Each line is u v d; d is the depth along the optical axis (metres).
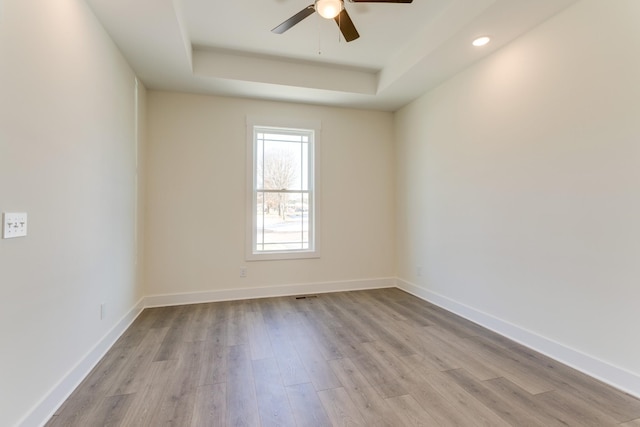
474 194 3.09
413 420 1.64
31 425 1.52
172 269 3.67
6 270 1.37
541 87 2.41
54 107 1.74
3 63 1.35
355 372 2.12
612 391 1.90
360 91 3.79
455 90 3.33
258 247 4.07
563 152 2.25
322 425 1.60
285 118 4.06
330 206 4.26
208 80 3.38
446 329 2.90
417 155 4.01
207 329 2.89
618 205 1.94
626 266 1.90
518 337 2.61
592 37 2.06
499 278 2.81
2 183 1.35
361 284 4.38
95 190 2.26
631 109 1.87
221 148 3.83
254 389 1.92
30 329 1.53
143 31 2.46
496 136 2.83
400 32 2.95
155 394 1.86
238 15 2.67
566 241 2.24
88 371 2.10
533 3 2.17
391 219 4.53
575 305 2.18
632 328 1.87
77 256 1.99
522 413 1.70
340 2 2.09
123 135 2.84
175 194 3.68
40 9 1.61
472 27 2.45
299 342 2.61
